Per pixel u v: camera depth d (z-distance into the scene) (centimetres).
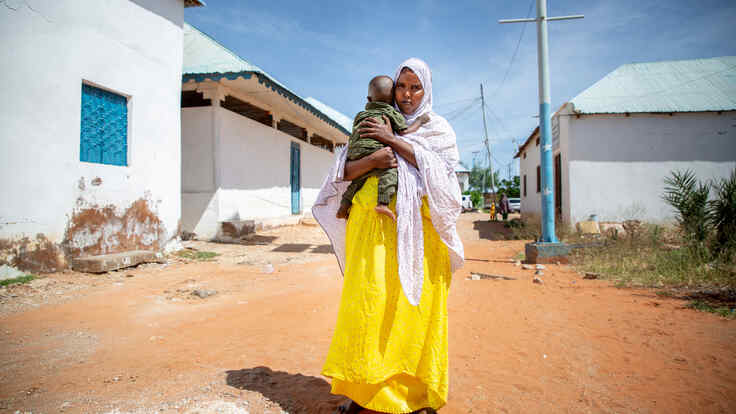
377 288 183
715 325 372
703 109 1136
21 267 554
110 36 693
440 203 191
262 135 1292
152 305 454
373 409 190
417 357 192
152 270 667
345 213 210
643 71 1336
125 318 401
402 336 191
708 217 670
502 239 1289
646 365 287
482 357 305
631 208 1172
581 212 1185
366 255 189
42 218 581
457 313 427
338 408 214
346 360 183
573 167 1193
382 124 192
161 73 813
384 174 189
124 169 721
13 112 547
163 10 820
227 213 1098
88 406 220
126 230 726
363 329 182
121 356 301
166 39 827
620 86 1274
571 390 250
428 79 214
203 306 455
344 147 210
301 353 310
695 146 1161
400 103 214
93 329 365
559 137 1280
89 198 652
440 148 199
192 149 1073
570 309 439
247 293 524
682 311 421
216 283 580
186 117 1077
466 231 1566
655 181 1170
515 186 4516
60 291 505
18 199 553
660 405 230
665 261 640
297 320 400
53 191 596
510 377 269
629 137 1181
